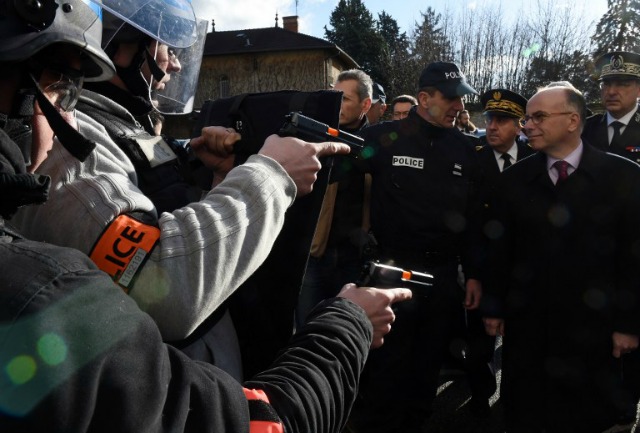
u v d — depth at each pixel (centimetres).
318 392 86
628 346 265
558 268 272
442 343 317
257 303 131
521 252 285
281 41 3153
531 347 281
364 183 358
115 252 92
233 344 129
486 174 334
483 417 370
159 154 128
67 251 64
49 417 54
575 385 271
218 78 3191
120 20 130
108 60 84
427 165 317
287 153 111
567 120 269
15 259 60
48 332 56
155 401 62
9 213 66
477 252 327
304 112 137
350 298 114
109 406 58
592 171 267
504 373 294
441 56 2962
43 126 81
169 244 92
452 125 333
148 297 90
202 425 68
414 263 315
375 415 312
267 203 101
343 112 370
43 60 76
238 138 143
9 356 54
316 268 353
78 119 111
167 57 148
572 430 273
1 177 62
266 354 134
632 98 417
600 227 266
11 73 72
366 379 355
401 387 309
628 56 411
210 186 151
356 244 357
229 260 95
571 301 270
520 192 283
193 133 156
